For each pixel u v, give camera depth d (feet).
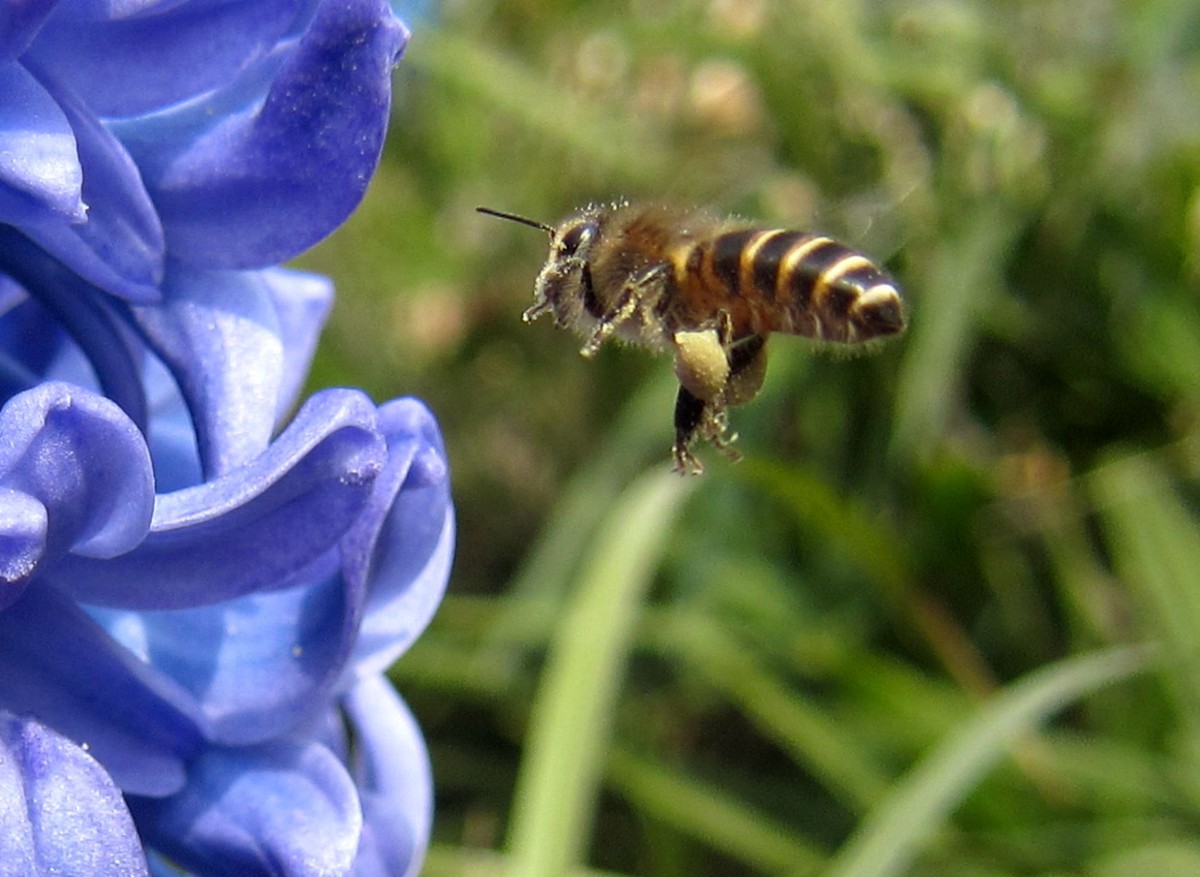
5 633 0.22
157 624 0.23
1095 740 0.44
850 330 0.29
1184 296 0.49
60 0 0.21
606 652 0.36
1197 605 0.43
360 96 0.22
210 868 0.22
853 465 0.49
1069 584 0.47
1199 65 0.49
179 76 0.22
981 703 0.44
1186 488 0.47
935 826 0.40
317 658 0.23
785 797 0.45
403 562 0.23
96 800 0.20
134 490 0.21
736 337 0.29
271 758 0.23
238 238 0.22
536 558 0.48
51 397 0.20
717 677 0.44
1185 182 0.48
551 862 0.34
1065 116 0.49
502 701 0.47
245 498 0.21
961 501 0.47
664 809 0.43
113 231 0.22
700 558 0.47
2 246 0.22
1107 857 0.42
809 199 0.49
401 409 0.23
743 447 0.47
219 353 0.23
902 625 0.47
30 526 0.19
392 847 0.24
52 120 0.21
